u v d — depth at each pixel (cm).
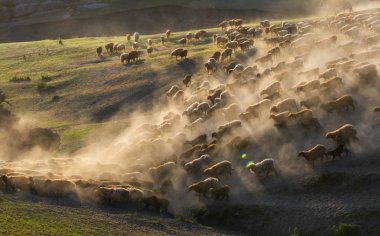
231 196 3075
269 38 5953
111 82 6025
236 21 7669
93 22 11681
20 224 2330
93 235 2361
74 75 6462
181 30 10606
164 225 2708
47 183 2936
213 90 4819
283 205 2870
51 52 7831
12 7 13200
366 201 2692
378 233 2477
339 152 3062
